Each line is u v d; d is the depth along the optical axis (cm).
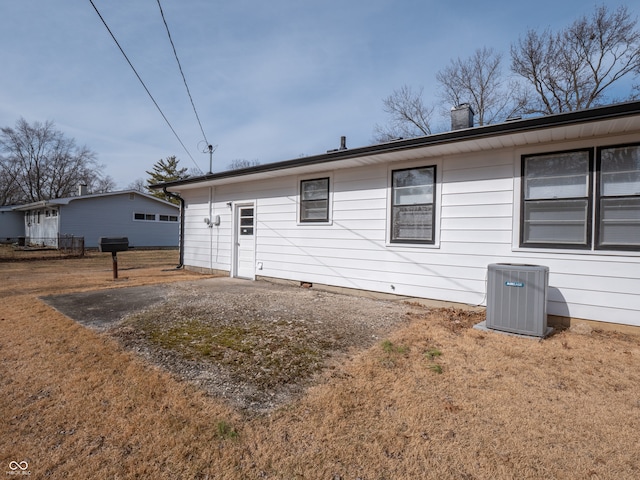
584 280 452
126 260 1527
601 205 444
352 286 697
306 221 783
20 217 2891
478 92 2117
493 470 184
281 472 182
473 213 546
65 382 284
